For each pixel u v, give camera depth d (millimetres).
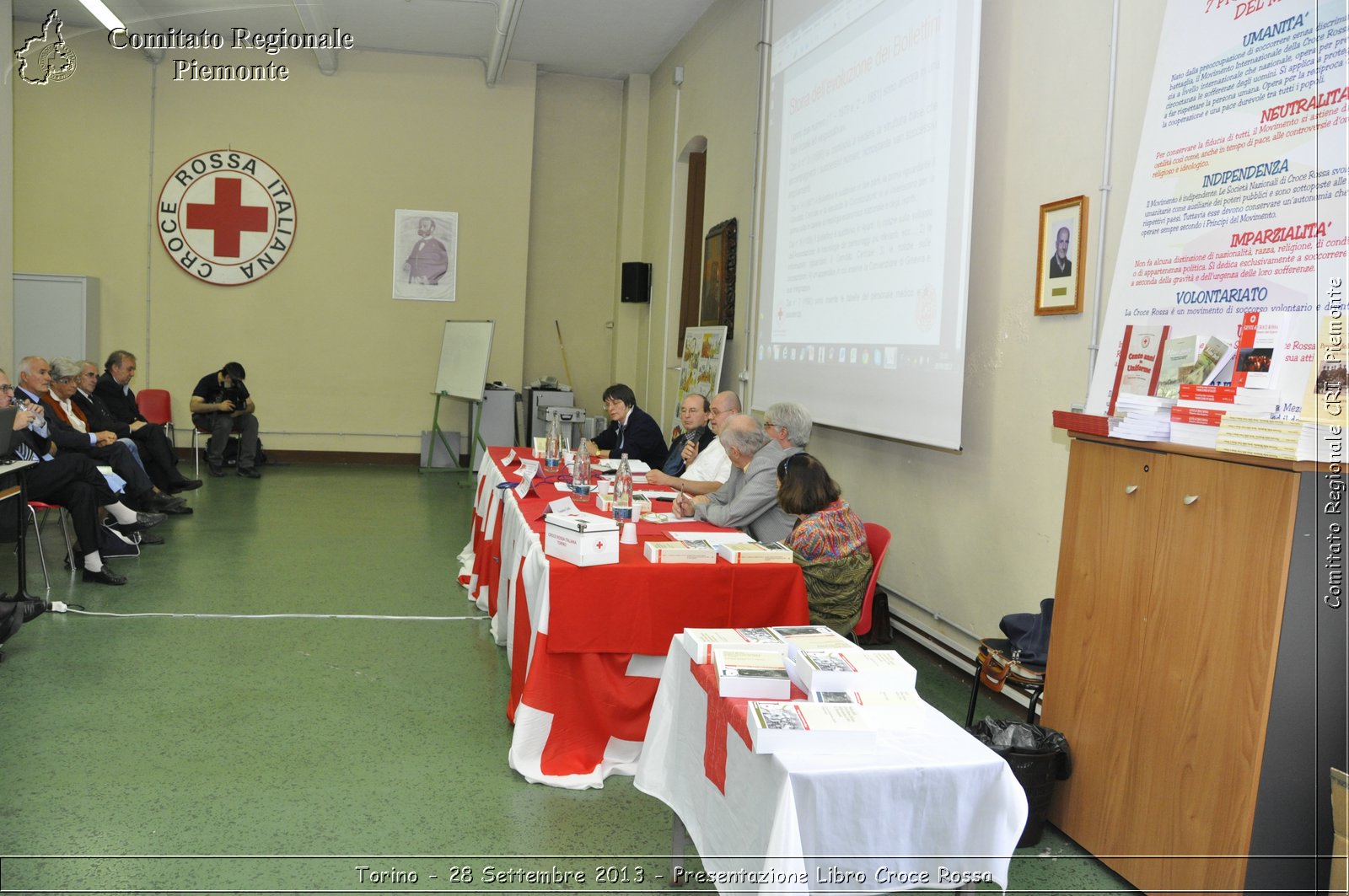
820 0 5352
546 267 10320
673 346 8930
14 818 2602
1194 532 2307
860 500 5090
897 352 4367
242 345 9641
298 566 5535
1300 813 2154
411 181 9766
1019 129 3795
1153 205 2842
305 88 9523
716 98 7621
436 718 3455
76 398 6539
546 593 2945
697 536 3371
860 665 2088
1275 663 2092
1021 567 3705
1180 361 2578
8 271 6641
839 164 5047
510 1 7316
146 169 9344
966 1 3854
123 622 4363
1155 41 3043
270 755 3086
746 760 1953
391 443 9977
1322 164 2240
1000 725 2750
